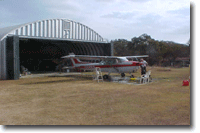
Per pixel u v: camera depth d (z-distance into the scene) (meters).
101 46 21.78
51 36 16.42
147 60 39.69
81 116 5.00
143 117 4.88
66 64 24.77
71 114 5.18
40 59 27.20
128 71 13.39
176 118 4.78
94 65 15.32
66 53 26.27
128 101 6.61
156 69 25.88
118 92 8.38
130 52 43.38
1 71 14.27
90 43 21.95
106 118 4.82
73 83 11.73
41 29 15.78
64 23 17.33
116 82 11.99
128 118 4.80
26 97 7.48
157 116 4.95
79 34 18.59
